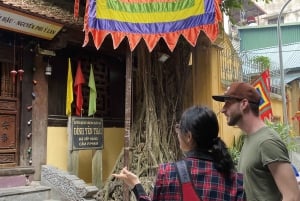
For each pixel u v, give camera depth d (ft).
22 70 24.49
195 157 8.04
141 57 30.89
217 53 40.70
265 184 9.58
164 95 31.86
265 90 36.65
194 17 25.02
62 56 28.78
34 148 25.82
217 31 24.57
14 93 25.05
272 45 84.58
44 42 26.07
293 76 70.64
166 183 7.83
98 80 31.68
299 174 16.34
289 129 43.29
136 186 8.64
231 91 10.34
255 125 10.14
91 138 28.19
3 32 24.29
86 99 30.58
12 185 23.88
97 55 31.65
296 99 69.82
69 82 27.32
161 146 30.32
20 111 25.25
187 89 34.01
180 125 8.34
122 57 33.19
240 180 8.09
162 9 25.43
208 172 7.86
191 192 7.71
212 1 24.66
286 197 9.10
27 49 25.68
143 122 30.71
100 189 28.66
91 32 24.31
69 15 26.63
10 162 24.52
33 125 25.90
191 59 35.63
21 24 22.98
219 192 7.77
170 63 33.14
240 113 10.19
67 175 24.11
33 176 25.43
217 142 8.14
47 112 26.86
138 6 25.31
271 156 9.39
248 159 9.83
